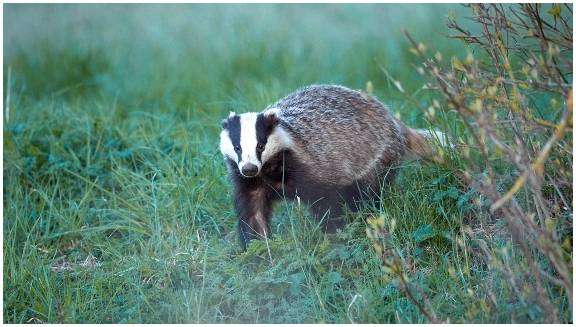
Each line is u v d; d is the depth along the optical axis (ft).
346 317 31.37
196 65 67.31
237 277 34.91
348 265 34.78
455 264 34.14
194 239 39.01
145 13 84.53
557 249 26.81
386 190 39.93
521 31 40.16
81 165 48.93
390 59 63.46
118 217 43.39
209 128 51.83
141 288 35.06
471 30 63.67
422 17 70.59
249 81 61.41
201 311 33.47
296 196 38.73
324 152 39.63
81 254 40.91
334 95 41.68
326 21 77.41
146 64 69.77
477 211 36.73
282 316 32.99
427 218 36.99
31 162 47.70
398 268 28.40
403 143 42.88
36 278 36.55
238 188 39.29
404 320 30.94
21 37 78.95
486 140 38.29
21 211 43.09
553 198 35.06
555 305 28.99
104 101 61.16
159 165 46.01
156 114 56.95
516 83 29.71
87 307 34.96
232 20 78.95
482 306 28.22
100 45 74.90
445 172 38.60
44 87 66.69
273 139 37.73
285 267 35.99
